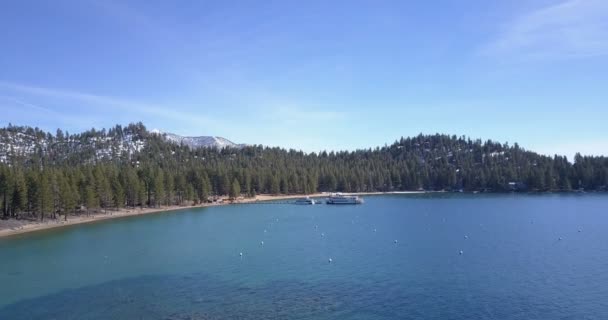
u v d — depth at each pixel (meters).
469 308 66.06
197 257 105.31
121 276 87.00
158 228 164.38
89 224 179.12
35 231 158.50
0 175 172.50
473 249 111.00
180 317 62.91
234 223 180.50
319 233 146.25
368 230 151.75
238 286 78.62
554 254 103.12
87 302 70.31
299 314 64.00
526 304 67.50
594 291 73.31
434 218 187.00
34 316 64.31
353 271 88.94
